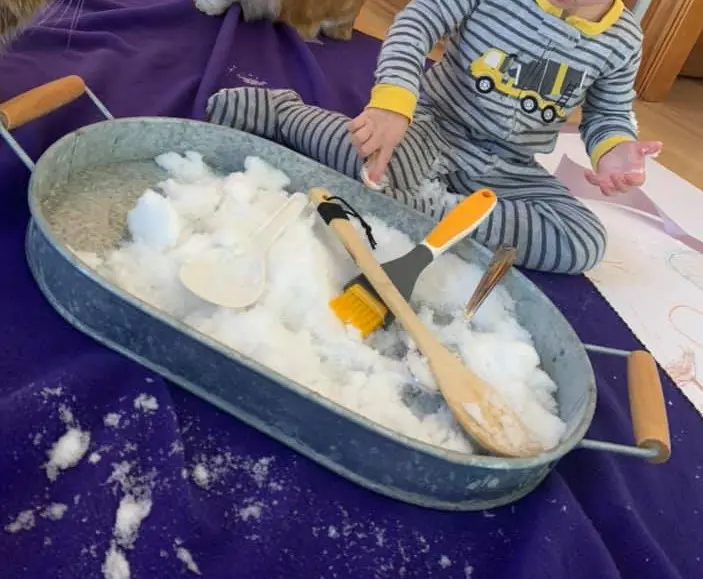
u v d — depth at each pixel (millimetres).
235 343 651
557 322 761
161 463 598
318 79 1257
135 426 618
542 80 999
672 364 923
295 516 607
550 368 756
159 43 1230
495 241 959
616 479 720
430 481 617
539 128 1044
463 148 1054
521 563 611
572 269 1002
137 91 1084
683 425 834
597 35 981
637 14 1961
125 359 661
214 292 685
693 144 1747
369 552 602
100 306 645
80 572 526
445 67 1060
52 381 614
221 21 1364
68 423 601
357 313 711
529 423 675
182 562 552
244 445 641
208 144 873
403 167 972
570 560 628
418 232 863
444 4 977
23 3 865
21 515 544
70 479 575
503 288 819
